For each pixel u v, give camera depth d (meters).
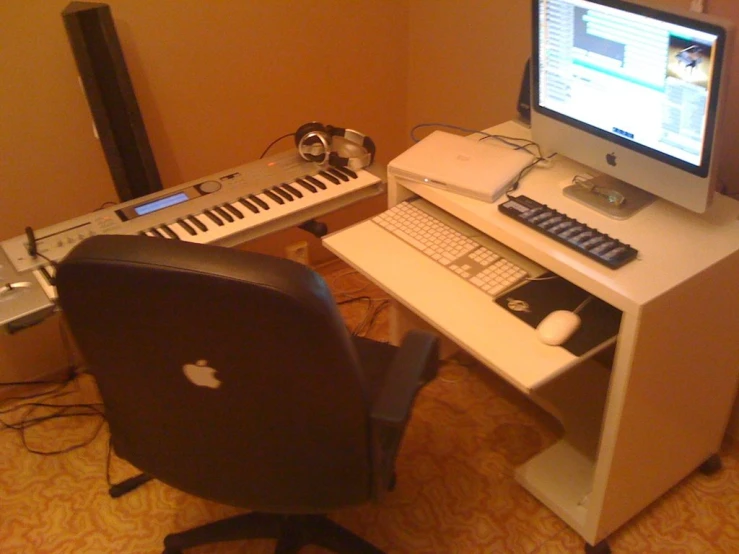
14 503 1.81
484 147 1.67
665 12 1.17
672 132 1.27
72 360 2.19
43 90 1.87
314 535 1.55
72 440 1.98
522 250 1.40
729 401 1.67
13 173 1.93
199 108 2.12
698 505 1.73
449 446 1.91
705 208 1.29
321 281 0.89
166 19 1.95
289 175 1.81
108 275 0.89
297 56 2.22
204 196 1.74
